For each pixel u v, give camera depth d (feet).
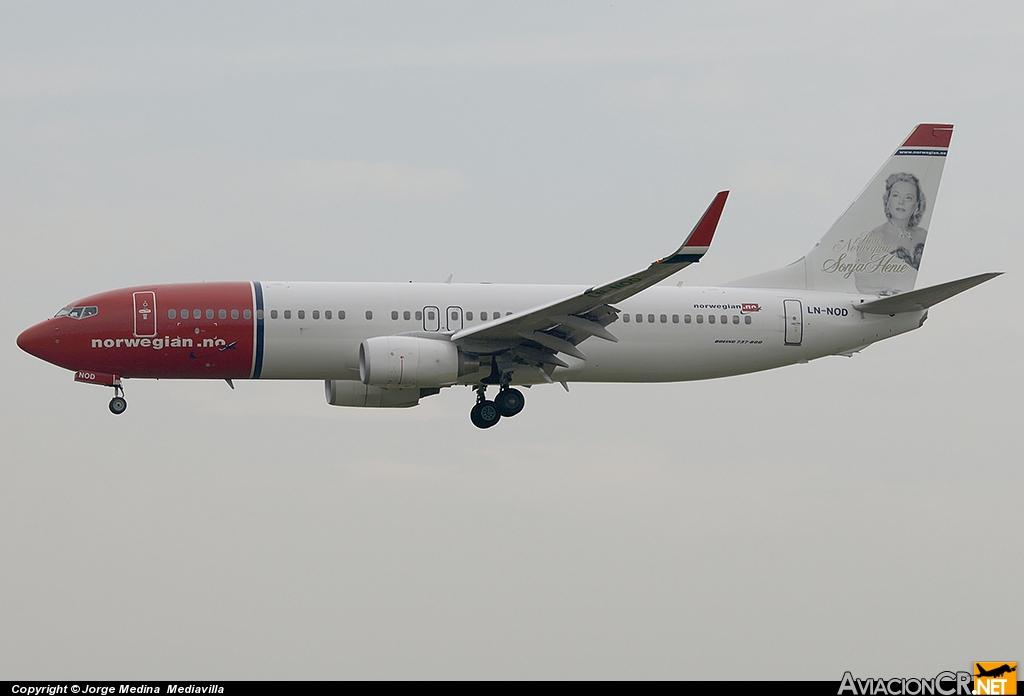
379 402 502.79
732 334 493.77
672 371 491.72
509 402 479.41
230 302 453.58
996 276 479.00
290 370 461.78
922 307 508.12
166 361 450.71
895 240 527.40
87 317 447.01
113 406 464.24
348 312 460.14
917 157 529.86
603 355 481.87
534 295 479.82
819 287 520.01
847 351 514.27
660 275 408.46
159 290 454.81
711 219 390.42
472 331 444.96
